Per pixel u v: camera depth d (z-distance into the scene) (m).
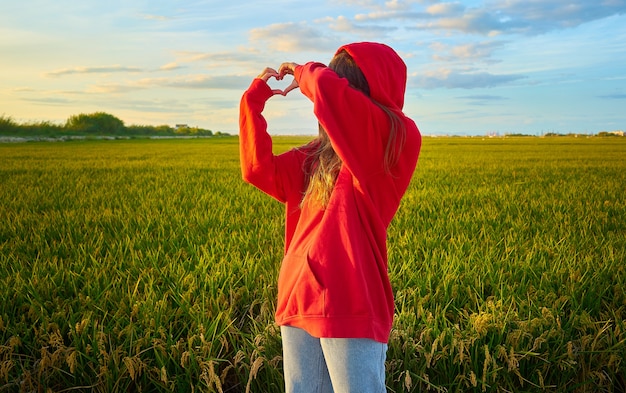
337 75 2.02
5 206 8.42
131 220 6.94
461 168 17.45
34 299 3.81
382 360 2.01
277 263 4.57
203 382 2.90
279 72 2.37
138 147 38.84
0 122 55.62
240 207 8.18
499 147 42.00
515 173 15.29
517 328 3.26
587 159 23.56
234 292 3.88
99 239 5.62
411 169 2.09
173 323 3.48
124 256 4.93
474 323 3.16
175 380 2.93
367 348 1.94
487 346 2.96
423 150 35.84
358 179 1.96
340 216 2.00
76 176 14.14
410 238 5.57
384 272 2.03
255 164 2.23
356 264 1.94
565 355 3.05
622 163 20.36
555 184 11.88
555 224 6.60
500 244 5.51
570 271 4.23
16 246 5.49
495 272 4.31
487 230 6.22
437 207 8.16
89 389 2.96
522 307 3.58
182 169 16.97
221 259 4.52
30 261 4.91
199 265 4.41
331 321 1.90
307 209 2.15
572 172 15.81
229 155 27.36
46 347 3.02
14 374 3.10
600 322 3.31
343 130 1.95
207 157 25.19
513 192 10.13
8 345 3.17
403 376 2.99
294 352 2.10
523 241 5.67
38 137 56.56
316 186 2.10
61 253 5.20
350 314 1.91
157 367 3.01
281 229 6.29
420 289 3.92
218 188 11.12
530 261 4.68
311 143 2.37
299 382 2.10
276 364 3.07
